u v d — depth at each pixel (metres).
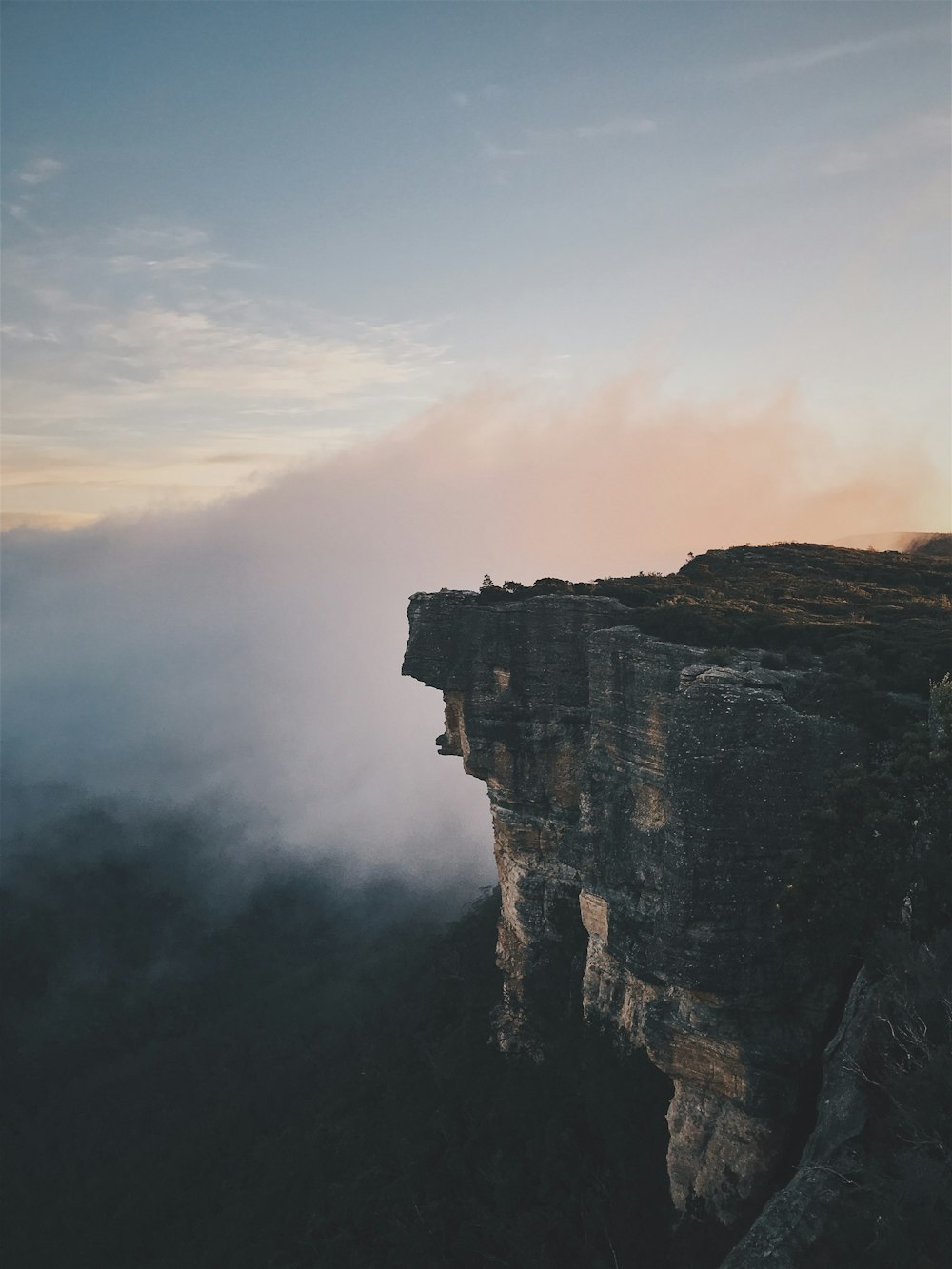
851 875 29.61
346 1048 88.56
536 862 57.94
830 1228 26.36
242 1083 94.81
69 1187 85.19
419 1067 65.56
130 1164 84.31
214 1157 79.06
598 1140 44.94
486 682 57.25
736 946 33.50
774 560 76.00
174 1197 75.00
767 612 48.53
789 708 33.75
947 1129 25.25
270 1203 60.47
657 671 42.00
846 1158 28.16
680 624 45.56
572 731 54.66
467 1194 48.31
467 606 58.09
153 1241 70.62
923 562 76.56
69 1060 119.44
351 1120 63.91
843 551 81.62
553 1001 56.00
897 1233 24.03
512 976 59.88
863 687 35.34
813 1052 33.91
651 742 42.53
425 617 59.59
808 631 43.38
